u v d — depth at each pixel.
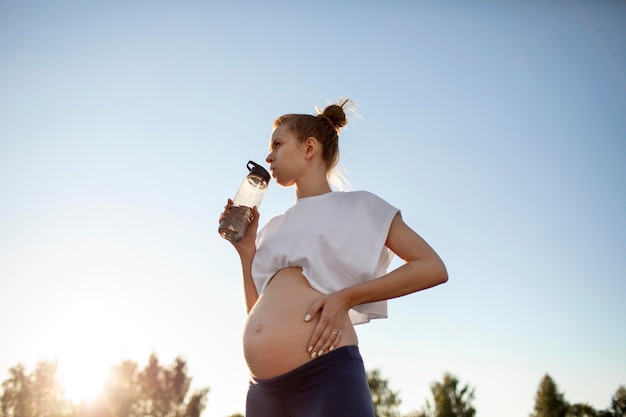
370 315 1.66
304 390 1.49
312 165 1.90
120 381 34.91
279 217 1.89
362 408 1.45
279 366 1.53
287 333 1.54
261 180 1.92
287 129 1.94
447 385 24.88
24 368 30.38
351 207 1.72
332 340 1.49
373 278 1.65
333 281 1.63
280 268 1.74
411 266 1.57
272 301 1.64
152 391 35.41
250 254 1.91
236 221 1.86
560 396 27.80
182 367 36.75
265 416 1.57
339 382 1.46
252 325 1.63
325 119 1.99
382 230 1.66
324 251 1.66
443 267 1.59
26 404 29.66
